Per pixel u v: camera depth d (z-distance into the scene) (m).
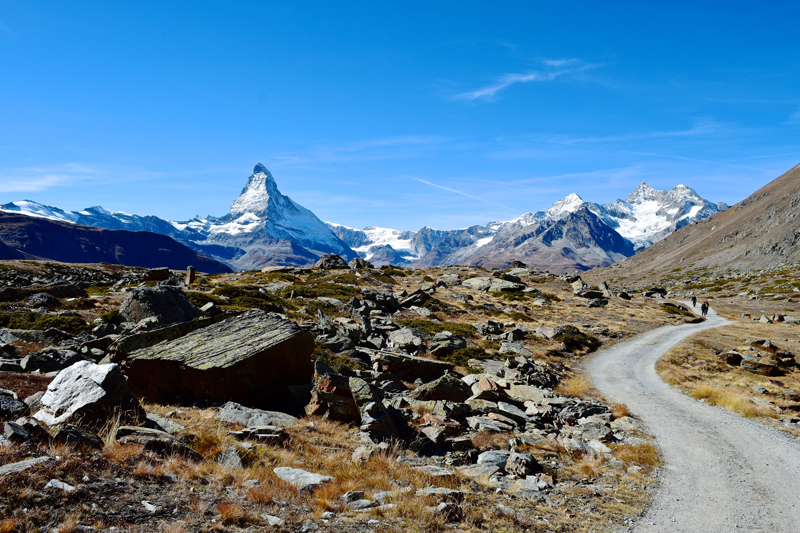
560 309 76.19
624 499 14.61
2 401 11.12
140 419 12.14
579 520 12.38
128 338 19.81
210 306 34.44
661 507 14.19
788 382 38.47
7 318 28.28
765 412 27.69
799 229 163.50
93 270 79.62
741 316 83.06
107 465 8.82
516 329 49.88
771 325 70.56
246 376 18.12
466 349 40.41
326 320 35.88
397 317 55.75
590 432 22.64
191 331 21.14
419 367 29.80
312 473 11.52
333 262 107.25
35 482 7.31
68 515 6.81
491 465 15.99
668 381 37.12
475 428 20.70
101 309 38.06
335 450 14.34
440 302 68.62
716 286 137.38
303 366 20.39
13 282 51.91
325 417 17.67
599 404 28.66
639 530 12.34
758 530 12.80
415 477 12.89
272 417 16.33
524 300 81.69
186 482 9.23
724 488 16.08
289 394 19.23
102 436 10.63
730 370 42.34
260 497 9.21
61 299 40.91
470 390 27.05
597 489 15.31
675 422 25.67
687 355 47.03
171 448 10.48
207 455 11.38
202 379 17.73
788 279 122.75
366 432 16.62
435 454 17.17
